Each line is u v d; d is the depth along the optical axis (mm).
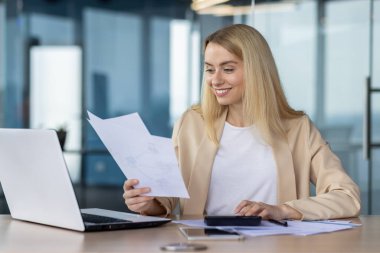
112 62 9719
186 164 2533
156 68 9586
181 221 2057
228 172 2506
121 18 9672
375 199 5406
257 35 2457
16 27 9352
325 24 5551
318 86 5605
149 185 2049
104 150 9562
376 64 5426
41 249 1606
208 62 2443
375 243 1695
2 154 2043
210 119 2543
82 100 9656
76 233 1837
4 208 7426
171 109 9570
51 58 9609
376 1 5441
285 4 5457
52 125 9562
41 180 1914
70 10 9688
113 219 1980
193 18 9312
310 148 2520
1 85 9172
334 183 2383
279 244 1666
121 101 9711
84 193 9594
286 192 2471
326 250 1591
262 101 2436
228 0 5398
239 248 1604
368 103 5406
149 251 1566
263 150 2504
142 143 2061
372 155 5375
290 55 5559
